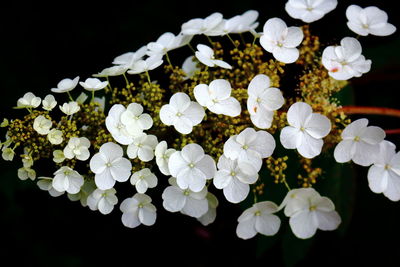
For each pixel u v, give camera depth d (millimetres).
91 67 708
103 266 686
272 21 567
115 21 710
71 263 680
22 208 681
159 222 681
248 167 541
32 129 556
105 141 558
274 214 580
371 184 541
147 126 549
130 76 673
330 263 630
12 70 704
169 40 606
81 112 576
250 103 540
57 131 548
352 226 620
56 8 718
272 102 545
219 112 542
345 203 563
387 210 610
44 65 710
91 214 684
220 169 547
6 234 679
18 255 679
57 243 685
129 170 559
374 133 532
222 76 575
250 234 565
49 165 616
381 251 611
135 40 707
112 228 688
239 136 540
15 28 715
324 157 569
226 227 675
